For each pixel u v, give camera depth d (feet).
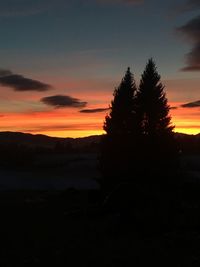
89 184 258.37
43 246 51.03
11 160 495.82
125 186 68.85
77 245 51.16
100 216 74.02
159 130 119.55
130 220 58.75
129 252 46.32
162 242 49.73
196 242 48.21
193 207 65.26
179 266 40.27
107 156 119.24
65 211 86.69
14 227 66.54
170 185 112.78
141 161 116.37
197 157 309.42
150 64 122.93
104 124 123.44
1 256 45.98
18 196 132.05
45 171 409.28
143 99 121.29
